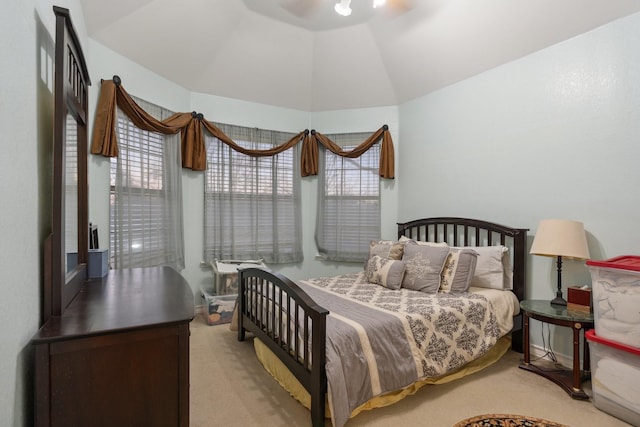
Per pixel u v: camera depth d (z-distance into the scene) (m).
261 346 2.50
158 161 3.26
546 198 2.64
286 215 4.27
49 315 1.23
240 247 3.99
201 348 2.76
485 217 3.09
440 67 3.32
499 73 2.97
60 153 1.25
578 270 2.47
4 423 0.92
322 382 1.66
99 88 2.70
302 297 1.84
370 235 4.12
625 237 2.21
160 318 1.22
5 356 0.93
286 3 3.08
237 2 3.10
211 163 3.80
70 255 1.53
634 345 1.79
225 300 3.41
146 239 3.10
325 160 4.32
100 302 1.43
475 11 2.76
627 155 2.21
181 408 1.21
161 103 3.32
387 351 1.88
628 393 1.80
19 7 1.07
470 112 3.21
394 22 3.21
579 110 2.45
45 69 1.35
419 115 3.74
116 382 1.13
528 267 2.76
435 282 2.67
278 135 4.20
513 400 2.04
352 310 2.17
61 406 1.06
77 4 2.21
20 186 1.07
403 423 1.80
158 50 3.09
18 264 1.03
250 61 3.67
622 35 2.23
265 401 2.00
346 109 4.23
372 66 3.74
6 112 0.96
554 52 2.59
